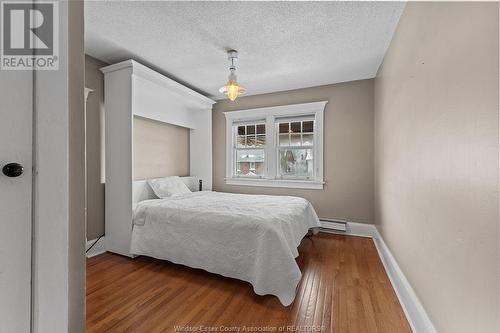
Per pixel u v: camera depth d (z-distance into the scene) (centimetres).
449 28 113
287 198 318
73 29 80
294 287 175
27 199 68
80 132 83
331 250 286
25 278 67
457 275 106
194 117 434
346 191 355
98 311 166
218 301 179
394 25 210
